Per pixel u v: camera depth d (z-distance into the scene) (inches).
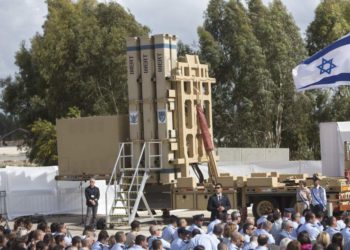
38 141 2471.7
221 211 1051.9
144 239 670.5
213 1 2388.0
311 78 1035.9
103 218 1302.9
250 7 2455.7
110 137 1353.3
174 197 1284.4
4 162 3676.2
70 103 2495.1
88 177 1371.8
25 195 1451.8
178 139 1310.3
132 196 1333.7
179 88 1306.6
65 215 1503.4
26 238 718.5
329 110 2415.1
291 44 2405.3
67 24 2524.6
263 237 657.0
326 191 1186.0
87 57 2431.1
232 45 2335.1
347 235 717.9
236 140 2368.4
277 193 1214.3
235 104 2386.8
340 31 2513.5
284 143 2470.5
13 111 2901.1
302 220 834.2
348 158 1374.3
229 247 676.7
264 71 2317.9
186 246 695.7
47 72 2504.9
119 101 2431.1
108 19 2504.9
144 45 1318.9
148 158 1309.1
